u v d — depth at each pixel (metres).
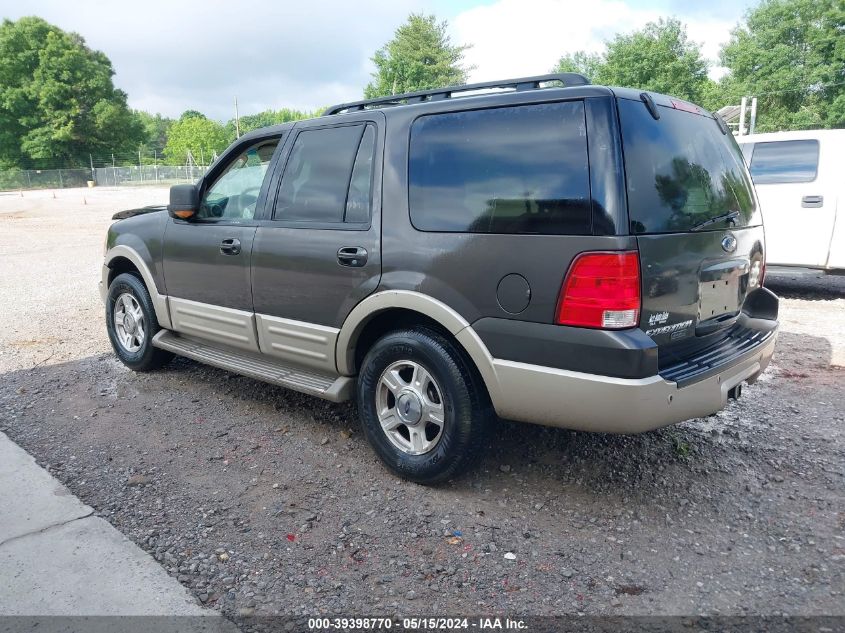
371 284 3.47
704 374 3.00
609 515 3.19
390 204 3.43
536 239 2.90
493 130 3.12
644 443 3.96
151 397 4.86
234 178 4.46
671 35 45.62
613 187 2.75
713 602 2.56
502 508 3.27
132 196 40.75
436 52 57.69
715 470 3.63
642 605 2.55
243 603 2.58
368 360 3.55
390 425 3.56
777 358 5.71
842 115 38.09
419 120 3.40
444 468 3.32
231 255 4.23
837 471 3.60
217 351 4.63
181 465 3.77
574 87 2.94
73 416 4.52
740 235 3.53
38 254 13.70
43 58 67.94
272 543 2.98
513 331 2.98
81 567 2.80
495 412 3.29
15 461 3.81
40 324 7.31
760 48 41.62
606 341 2.75
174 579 2.72
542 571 2.77
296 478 3.60
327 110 4.19
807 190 7.98
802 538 2.98
